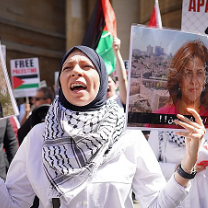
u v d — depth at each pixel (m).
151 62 1.40
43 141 1.49
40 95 4.48
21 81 6.43
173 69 1.42
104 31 3.74
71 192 1.37
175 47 1.42
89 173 1.39
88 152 1.41
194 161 1.38
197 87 1.45
